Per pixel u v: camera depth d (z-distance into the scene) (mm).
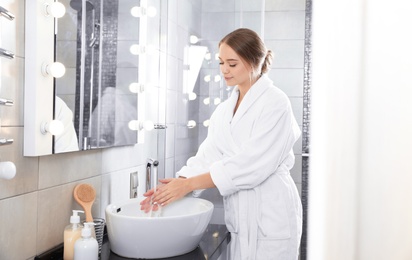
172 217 1348
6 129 1158
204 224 1484
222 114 1847
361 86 543
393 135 455
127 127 1896
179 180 1628
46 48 1291
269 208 1664
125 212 1602
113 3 1754
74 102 1473
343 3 699
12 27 1179
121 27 1822
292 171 2918
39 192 1315
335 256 784
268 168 1628
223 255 1783
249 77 1724
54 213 1396
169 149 2221
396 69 447
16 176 1206
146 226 1332
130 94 1915
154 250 1379
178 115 2203
